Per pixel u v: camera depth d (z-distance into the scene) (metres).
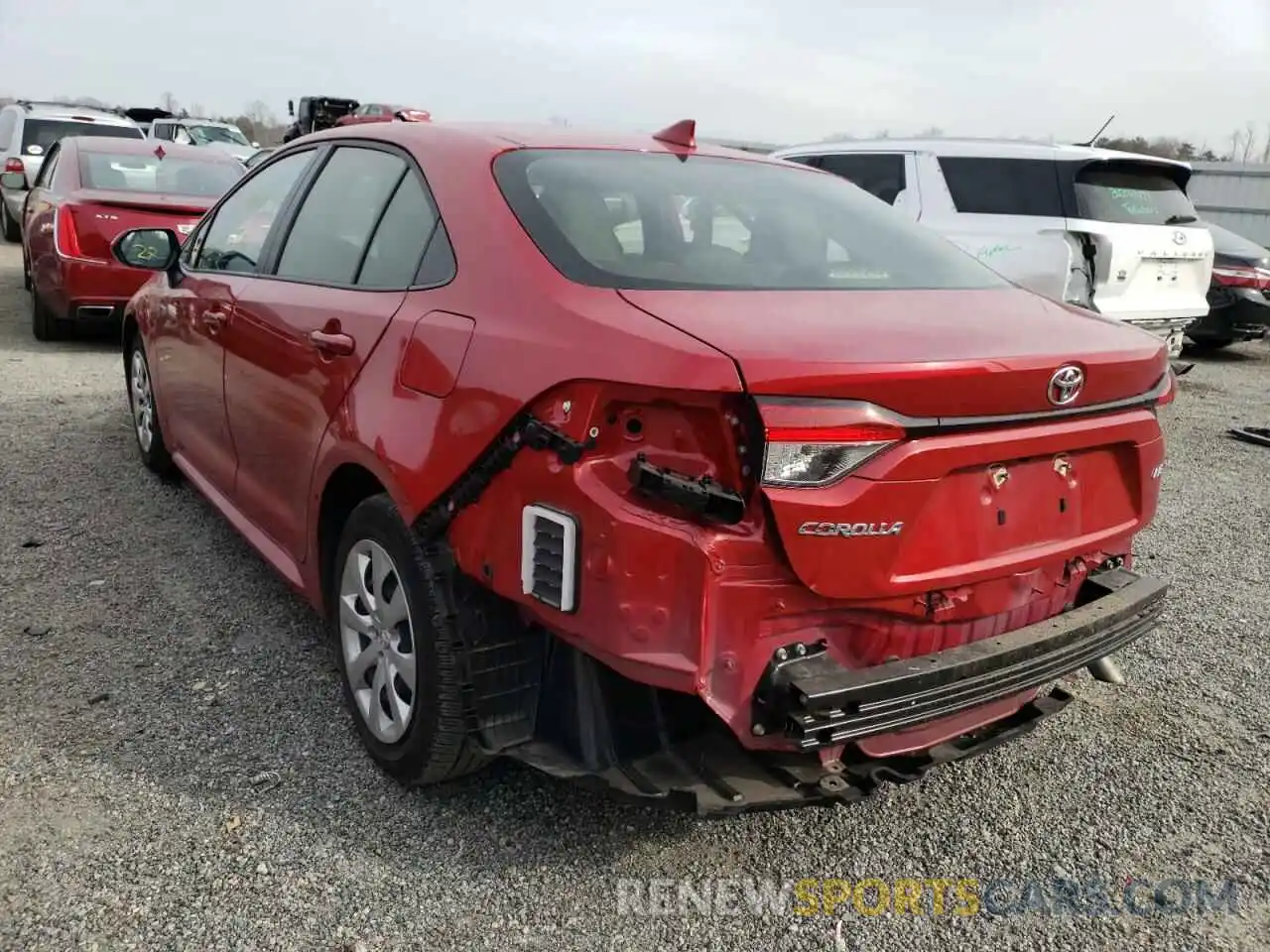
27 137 15.17
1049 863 2.77
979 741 2.69
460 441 2.43
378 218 3.13
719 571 2.10
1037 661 2.52
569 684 2.45
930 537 2.30
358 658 2.96
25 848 2.54
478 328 2.47
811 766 2.41
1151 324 8.30
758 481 2.06
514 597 2.35
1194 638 4.19
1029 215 8.17
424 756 2.66
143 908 2.38
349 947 2.32
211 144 22.62
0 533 4.50
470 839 2.69
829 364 2.08
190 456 4.55
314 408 3.10
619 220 2.75
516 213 2.67
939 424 2.22
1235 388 9.88
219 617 3.82
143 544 4.45
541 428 2.23
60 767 2.87
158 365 4.77
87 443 5.86
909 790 3.06
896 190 8.86
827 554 2.13
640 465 2.12
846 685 2.18
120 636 3.64
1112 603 2.74
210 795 2.79
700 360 2.05
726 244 2.82
